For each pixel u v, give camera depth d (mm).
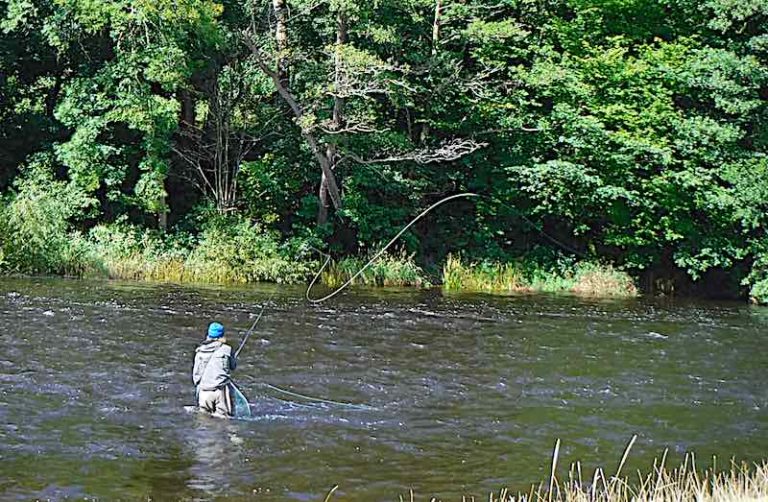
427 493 8734
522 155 30203
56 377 12859
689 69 29031
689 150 28672
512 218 31219
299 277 26625
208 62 27875
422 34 29547
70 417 10930
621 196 29266
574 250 31453
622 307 24891
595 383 14125
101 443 9969
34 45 29312
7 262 24344
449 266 28578
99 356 14344
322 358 15219
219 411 11234
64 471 9008
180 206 30078
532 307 23688
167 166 26828
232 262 25953
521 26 30250
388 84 27094
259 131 29062
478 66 30938
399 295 25000
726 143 28750
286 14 28141
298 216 29156
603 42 31062
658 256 30391
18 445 9773
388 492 8734
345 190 28969
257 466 9383
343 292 24938
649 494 8180
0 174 29266
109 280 24484
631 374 14914
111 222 27891
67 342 15328
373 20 27750
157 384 12734
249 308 20500
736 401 13234
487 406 12391
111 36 26438
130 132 28266
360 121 26844
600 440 10898
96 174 26625
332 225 28156
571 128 28922
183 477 8953
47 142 28984
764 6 28203
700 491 7898
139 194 26922
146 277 25312
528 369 15016
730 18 29516
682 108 30672
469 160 30391
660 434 11281
